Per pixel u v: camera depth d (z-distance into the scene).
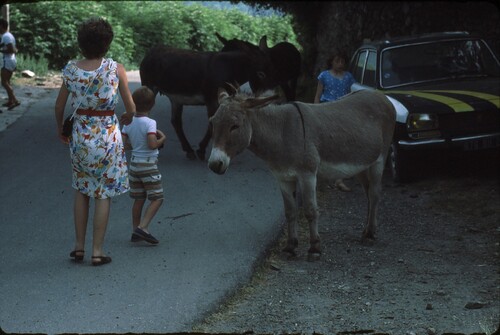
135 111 6.71
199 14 34.69
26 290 6.05
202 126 13.92
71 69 6.45
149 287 6.16
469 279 6.67
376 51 10.82
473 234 7.96
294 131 6.87
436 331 5.50
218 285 6.23
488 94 9.57
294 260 7.15
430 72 10.57
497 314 5.84
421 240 7.81
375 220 7.66
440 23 14.84
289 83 13.32
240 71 10.54
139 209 7.39
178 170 10.43
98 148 6.51
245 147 6.60
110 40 6.50
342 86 9.68
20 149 11.59
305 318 5.76
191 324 5.48
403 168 9.75
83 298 5.89
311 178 6.94
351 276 6.75
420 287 6.47
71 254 6.73
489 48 10.94
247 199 8.99
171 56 10.88
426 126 9.34
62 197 8.95
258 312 5.87
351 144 7.17
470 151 9.41
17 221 7.99
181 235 7.60
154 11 33.03
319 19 21.28
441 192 9.44
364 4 17.55
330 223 8.41
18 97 17.11
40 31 25.08
